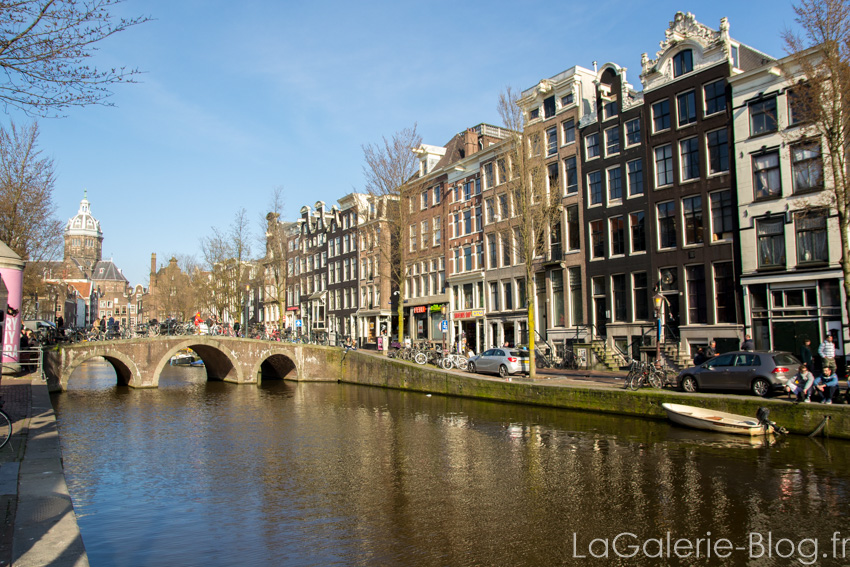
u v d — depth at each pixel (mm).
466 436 18344
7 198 27578
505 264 37344
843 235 16656
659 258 27844
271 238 51469
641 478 12781
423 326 46062
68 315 86000
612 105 30797
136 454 16672
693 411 17859
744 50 26641
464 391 27938
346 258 57406
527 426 19531
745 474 12719
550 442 16797
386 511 11141
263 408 26812
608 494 11781
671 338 27234
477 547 9266
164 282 81125
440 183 44594
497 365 29047
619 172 30281
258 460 15711
